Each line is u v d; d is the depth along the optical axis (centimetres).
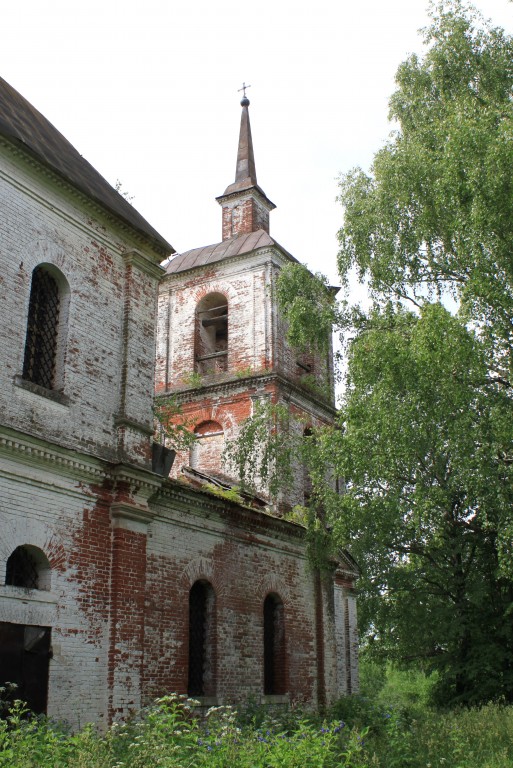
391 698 2816
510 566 1519
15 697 1068
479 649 2098
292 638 1866
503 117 1717
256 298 2370
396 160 1755
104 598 1254
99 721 1190
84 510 1252
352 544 1911
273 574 1831
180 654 1434
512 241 1545
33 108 1579
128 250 1489
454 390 1477
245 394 2269
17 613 1097
